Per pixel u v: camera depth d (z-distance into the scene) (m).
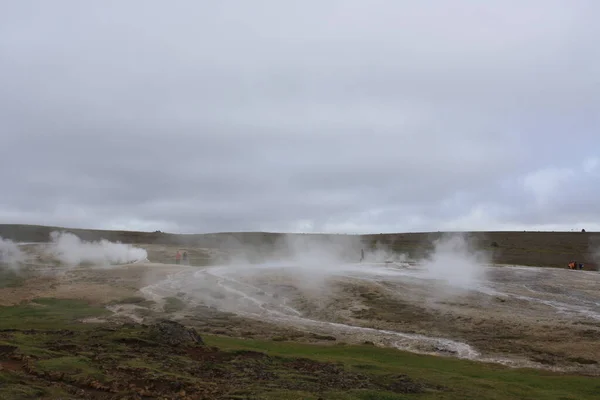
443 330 25.53
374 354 19.81
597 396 14.41
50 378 12.51
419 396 13.25
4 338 16.80
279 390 12.62
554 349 21.55
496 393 14.09
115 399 11.31
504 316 27.80
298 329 25.83
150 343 17.31
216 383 13.17
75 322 25.33
